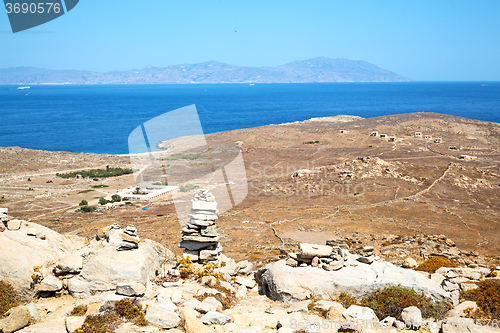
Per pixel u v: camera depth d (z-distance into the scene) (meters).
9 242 12.06
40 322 9.85
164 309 10.05
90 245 13.95
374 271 13.20
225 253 33.75
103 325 9.32
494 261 31.50
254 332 9.50
